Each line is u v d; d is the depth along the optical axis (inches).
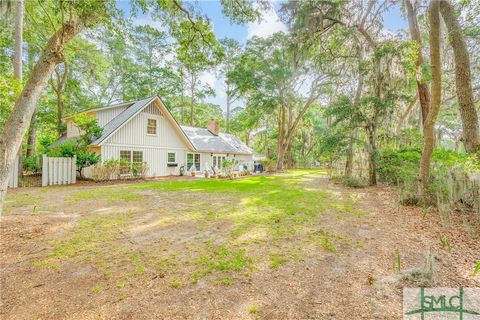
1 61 584.1
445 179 249.9
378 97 426.3
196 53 299.7
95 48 724.7
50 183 453.4
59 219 210.4
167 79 1034.7
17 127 133.6
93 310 89.7
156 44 967.6
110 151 577.3
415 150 434.6
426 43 492.4
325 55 574.2
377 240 167.2
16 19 414.0
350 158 511.5
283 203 295.7
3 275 114.5
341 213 246.4
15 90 344.8
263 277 115.6
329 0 450.0
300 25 458.0
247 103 968.9
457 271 120.6
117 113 679.1
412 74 394.0
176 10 257.1
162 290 103.8
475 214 221.5
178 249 149.4
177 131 747.4
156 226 196.7
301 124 1250.6
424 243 160.7
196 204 285.4
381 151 461.1
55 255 137.6
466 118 287.1
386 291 102.9
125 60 978.1
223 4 258.5
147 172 653.9
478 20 375.2
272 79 810.8
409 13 404.5
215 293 101.8
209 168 804.0
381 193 381.4
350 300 96.5
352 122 455.5
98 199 309.3
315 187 463.8
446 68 518.0
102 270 121.1
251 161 1067.9
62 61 152.9
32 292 101.0
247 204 287.6
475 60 476.4
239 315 87.6
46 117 808.9
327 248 152.6
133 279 112.7
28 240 158.9
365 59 478.0
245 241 164.4
